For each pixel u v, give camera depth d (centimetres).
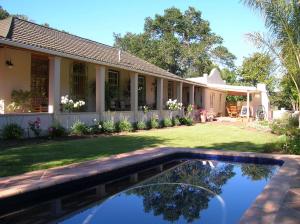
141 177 826
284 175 692
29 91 1498
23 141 1155
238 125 2461
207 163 1005
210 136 1598
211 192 688
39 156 879
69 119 1438
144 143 1248
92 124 1573
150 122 2019
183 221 516
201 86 3038
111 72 2072
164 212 556
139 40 5403
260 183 770
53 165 763
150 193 676
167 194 672
